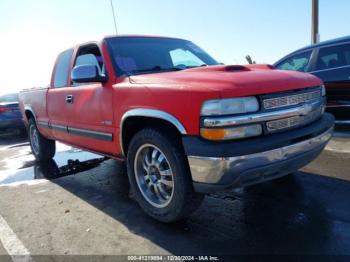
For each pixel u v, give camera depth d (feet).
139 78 10.61
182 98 8.66
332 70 20.42
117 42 12.96
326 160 15.64
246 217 10.35
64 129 15.24
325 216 10.03
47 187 14.79
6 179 16.69
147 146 10.13
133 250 8.92
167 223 10.28
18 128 31.45
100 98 11.92
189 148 8.43
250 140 8.27
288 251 8.37
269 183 13.03
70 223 10.80
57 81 16.05
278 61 23.93
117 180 15.03
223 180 8.17
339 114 20.63
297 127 9.34
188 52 14.67
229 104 8.11
